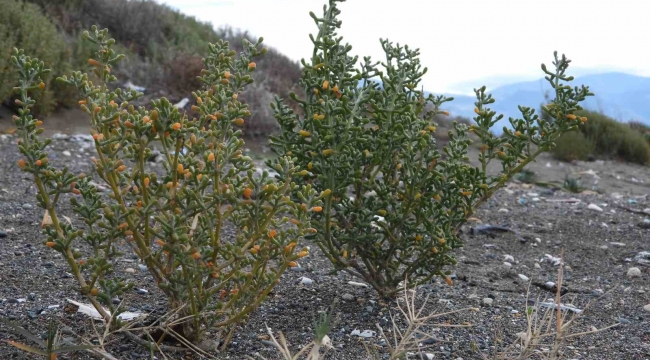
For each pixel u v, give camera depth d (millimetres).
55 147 7789
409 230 2900
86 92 2096
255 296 2266
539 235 5391
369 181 2867
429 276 3000
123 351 2277
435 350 2586
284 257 2162
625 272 4270
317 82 2744
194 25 15305
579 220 6031
